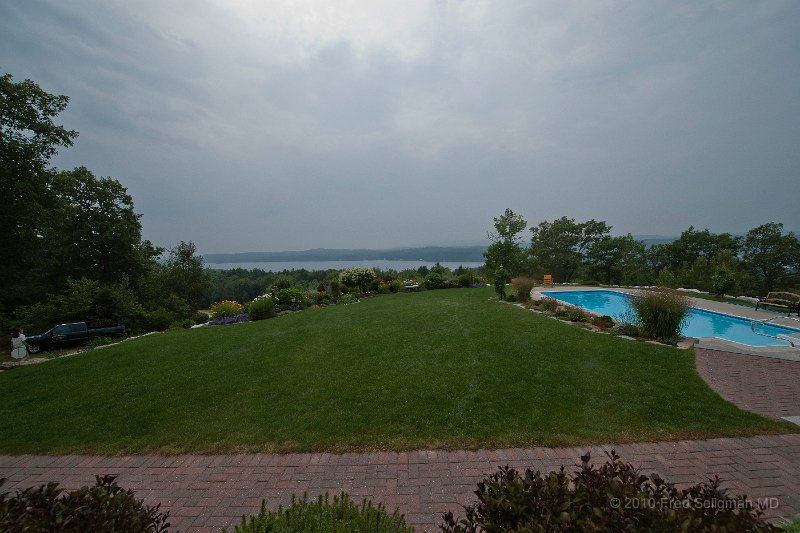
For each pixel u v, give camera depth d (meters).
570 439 4.40
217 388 6.38
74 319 17.70
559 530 1.66
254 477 3.94
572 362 6.89
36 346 14.25
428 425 4.78
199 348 9.12
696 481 3.63
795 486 3.54
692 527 1.61
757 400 5.52
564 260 32.81
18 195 13.46
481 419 4.88
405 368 6.75
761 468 3.85
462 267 28.97
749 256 33.44
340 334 9.67
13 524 1.83
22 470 4.32
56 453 4.65
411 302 15.80
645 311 9.03
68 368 8.11
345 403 5.49
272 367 7.28
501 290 16.56
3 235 14.09
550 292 20.70
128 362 8.27
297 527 2.01
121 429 5.15
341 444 4.45
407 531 2.17
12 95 13.72
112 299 18.73
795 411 5.16
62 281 23.92
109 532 1.82
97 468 4.29
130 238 26.02
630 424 4.73
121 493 2.20
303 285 22.56
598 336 8.77
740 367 6.90
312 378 6.54
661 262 36.16
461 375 6.29
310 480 3.84
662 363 6.96
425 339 8.66
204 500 3.60
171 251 29.91
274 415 5.26
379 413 5.13
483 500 1.99
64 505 1.94
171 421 5.31
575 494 1.89
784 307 13.36
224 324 14.23
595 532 1.58
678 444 4.32
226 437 4.77
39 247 16.94
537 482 2.00
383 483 3.73
